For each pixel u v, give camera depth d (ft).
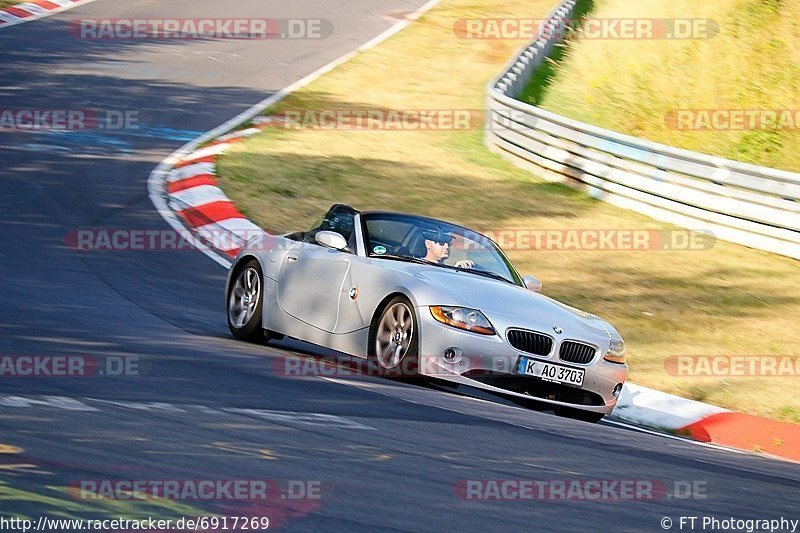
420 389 91.25
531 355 90.48
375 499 51.65
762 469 81.97
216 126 252.01
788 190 185.37
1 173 187.62
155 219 174.29
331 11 423.23
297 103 287.07
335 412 73.20
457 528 48.55
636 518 55.26
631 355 127.75
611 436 84.74
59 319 103.09
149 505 46.24
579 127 220.43
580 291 156.25
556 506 55.21
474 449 67.31
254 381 82.23
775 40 297.53
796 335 142.10
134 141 227.61
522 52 309.42
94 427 59.57
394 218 107.14
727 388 117.91
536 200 212.23
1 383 69.92
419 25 414.62
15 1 362.74
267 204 191.52
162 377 78.48
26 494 45.65
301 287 104.68
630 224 199.21
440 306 90.79
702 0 322.96
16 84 263.29
